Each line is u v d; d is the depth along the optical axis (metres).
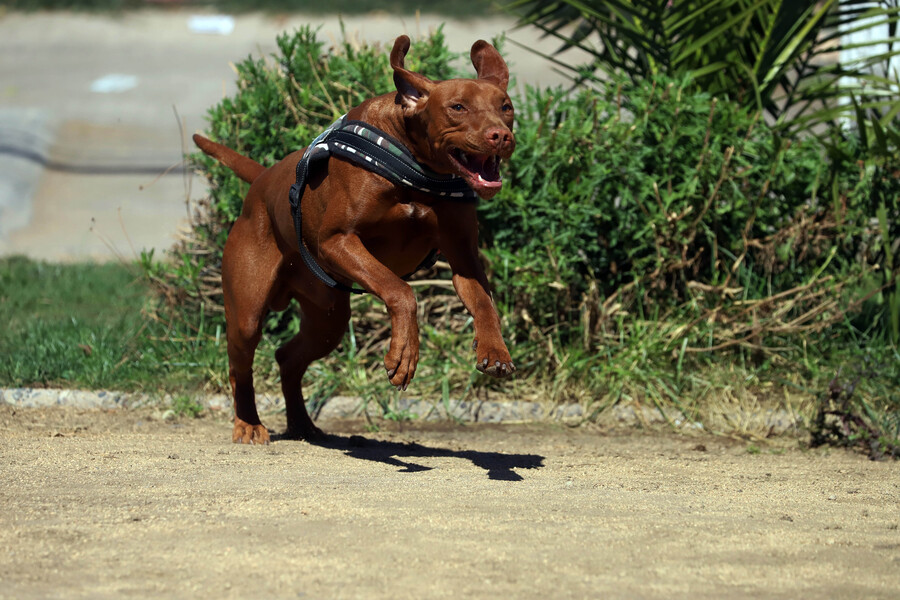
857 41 13.73
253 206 8.45
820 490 7.48
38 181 22.64
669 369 10.54
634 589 5.07
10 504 6.35
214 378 10.55
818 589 5.15
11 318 12.60
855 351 10.70
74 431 9.18
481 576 5.18
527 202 10.38
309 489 6.83
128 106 29.06
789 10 11.49
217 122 11.21
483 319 7.12
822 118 11.67
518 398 10.49
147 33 38.25
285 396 9.19
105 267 15.66
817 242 11.08
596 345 10.63
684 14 11.39
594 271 11.04
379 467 7.81
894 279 10.84
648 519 6.30
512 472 7.80
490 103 6.83
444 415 10.33
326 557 5.41
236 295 8.48
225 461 7.82
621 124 10.62
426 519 6.12
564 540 5.79
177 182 22.94
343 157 7.24
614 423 10.23
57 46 36.34
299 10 40.16
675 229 10.52
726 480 7.79
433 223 7.23
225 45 36.59
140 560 5.35
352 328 10.75
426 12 39.97
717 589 5.11
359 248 7.19
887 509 6.89
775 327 10.52
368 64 11.09
